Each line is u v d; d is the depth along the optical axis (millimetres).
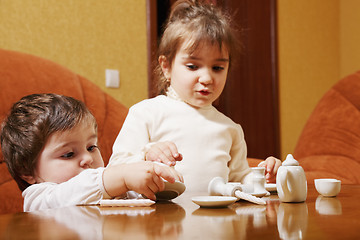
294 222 508
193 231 470
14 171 1024
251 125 3506
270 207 653
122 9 2619
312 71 3971
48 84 1648
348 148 1884
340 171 1773
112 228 500
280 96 3693
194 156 1162
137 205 694
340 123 1979
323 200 731
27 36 2252
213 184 785
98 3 2518
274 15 3656
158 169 755
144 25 2721
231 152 1272
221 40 1146
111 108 1799
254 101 3527
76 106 1025
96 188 796
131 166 795
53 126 961
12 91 1542
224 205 657
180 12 1258
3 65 1574
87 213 627
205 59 1146
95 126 1064
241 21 3434
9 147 1014
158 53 1343
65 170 963
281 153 3684
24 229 511
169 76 1263
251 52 3514
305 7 3928
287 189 697
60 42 2365
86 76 2459
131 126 1173
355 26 4074
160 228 492
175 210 641
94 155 1045
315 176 1655
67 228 509
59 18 2363
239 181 1265
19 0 2230
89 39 2475
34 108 1006
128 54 2637
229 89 3363
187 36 1151
